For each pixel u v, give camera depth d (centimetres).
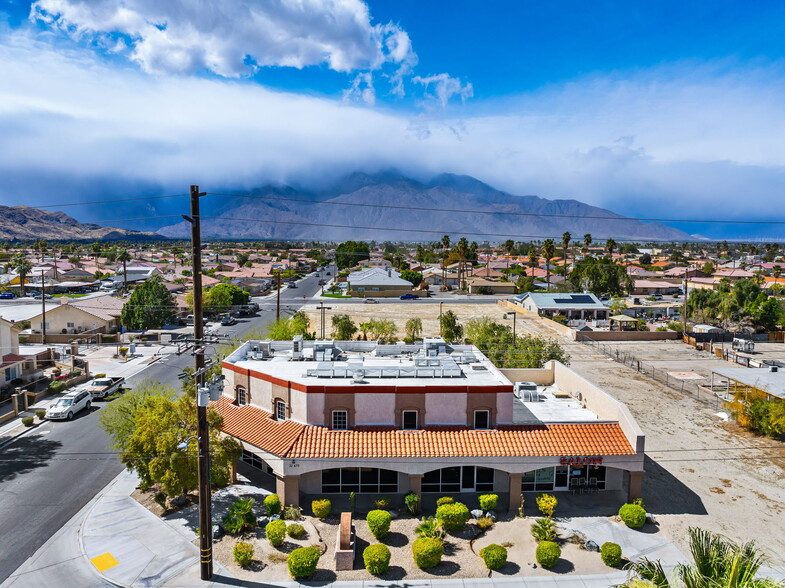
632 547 2659
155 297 8425
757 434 4316
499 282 14462
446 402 3167
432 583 2375
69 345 7138
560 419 3397
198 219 2338
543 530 2689
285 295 13538
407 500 2942
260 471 3509
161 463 2812
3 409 4638
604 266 12888
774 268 17375
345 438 3045
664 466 3675
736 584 1422
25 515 2916
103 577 2384
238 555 2466
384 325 7388
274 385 3300
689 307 10800
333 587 2347
